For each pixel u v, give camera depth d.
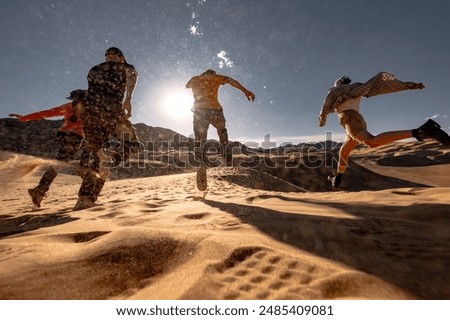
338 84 3.86
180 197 4.09
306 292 1.19
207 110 4.04
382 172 26.22
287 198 3.80
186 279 1.30
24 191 6.23
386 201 3.30
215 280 1.27
